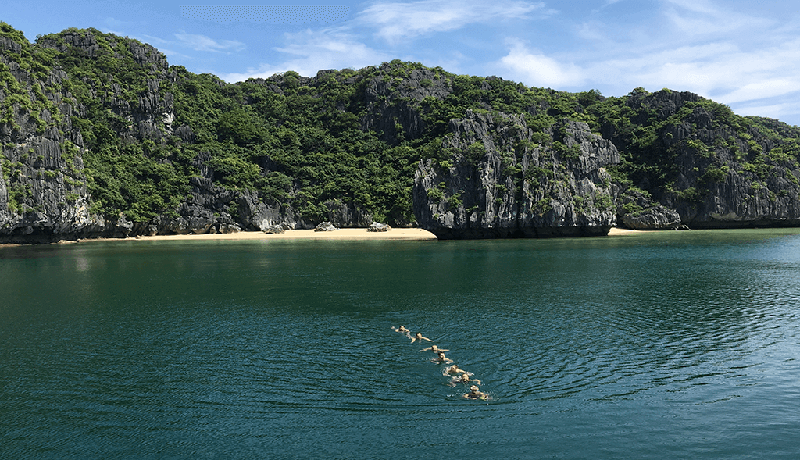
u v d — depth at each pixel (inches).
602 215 5753.0
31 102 4992.6
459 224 5442.9
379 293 2262.6
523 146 5733.3
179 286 2490.2
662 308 1925.4
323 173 7854.3
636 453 893.8
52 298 2192.4
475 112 6043.3
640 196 7436.0
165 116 7864.2
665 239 5295.3
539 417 1027.3
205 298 2174.0
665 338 1533.0
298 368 1295.5
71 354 1407.5
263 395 1136.8
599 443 927.0
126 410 1067.3
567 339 1523.1
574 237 5693.9
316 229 7185.0
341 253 4119.1
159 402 1103.6
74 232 5610.2
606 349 1428.4
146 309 1959.9
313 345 1481.3
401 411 1059.9
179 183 6884.8
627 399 1104.8
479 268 3063.5
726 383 1183.6
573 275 2748.5
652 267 3058.6
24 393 1147.9
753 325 1672.0
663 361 1332.4
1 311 1930.4
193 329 1659.7
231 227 6899.6
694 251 3986.2
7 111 4648.1
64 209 5191.9
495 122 6043.3
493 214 5487.2
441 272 2903.5
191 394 1142.3
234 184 7229.3
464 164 5600.4
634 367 1289.4
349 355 1391.5
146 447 927.0
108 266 3329.2
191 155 7263.8
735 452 892.6
